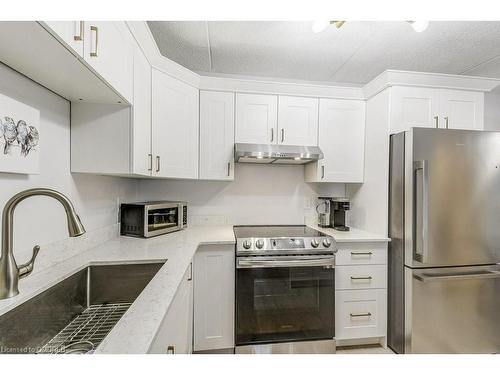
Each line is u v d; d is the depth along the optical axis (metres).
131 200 2.12
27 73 0.96
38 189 0.83
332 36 1.73
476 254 1.74
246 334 1.72
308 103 2.14
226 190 2.38
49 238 1.12
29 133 0.99
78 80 1.03
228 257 1.76
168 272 1.08
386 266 1.92
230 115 2.06
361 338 1.93
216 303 1.75
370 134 2.14
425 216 1.65
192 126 1.95
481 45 1.82
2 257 0.81
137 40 1.38
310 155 2.02
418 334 1.72
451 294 1.74
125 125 1.34
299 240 1.81
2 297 0.80
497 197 1.75
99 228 1.57
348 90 2.17
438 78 1.95
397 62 2.09
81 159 1.31
